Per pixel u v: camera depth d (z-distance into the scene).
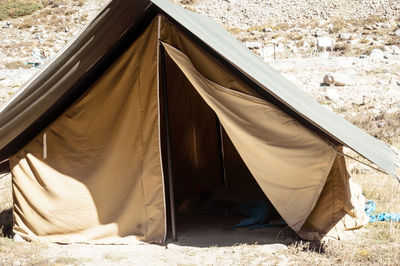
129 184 6.18
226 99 5.98
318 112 7.14
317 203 6.23
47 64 5.50
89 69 6.02
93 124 6.33
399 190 8.27
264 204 7.03
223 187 8.41
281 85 7.42
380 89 18.17
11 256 5.53
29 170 6.36
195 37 6.01
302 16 36.88
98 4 40.47
